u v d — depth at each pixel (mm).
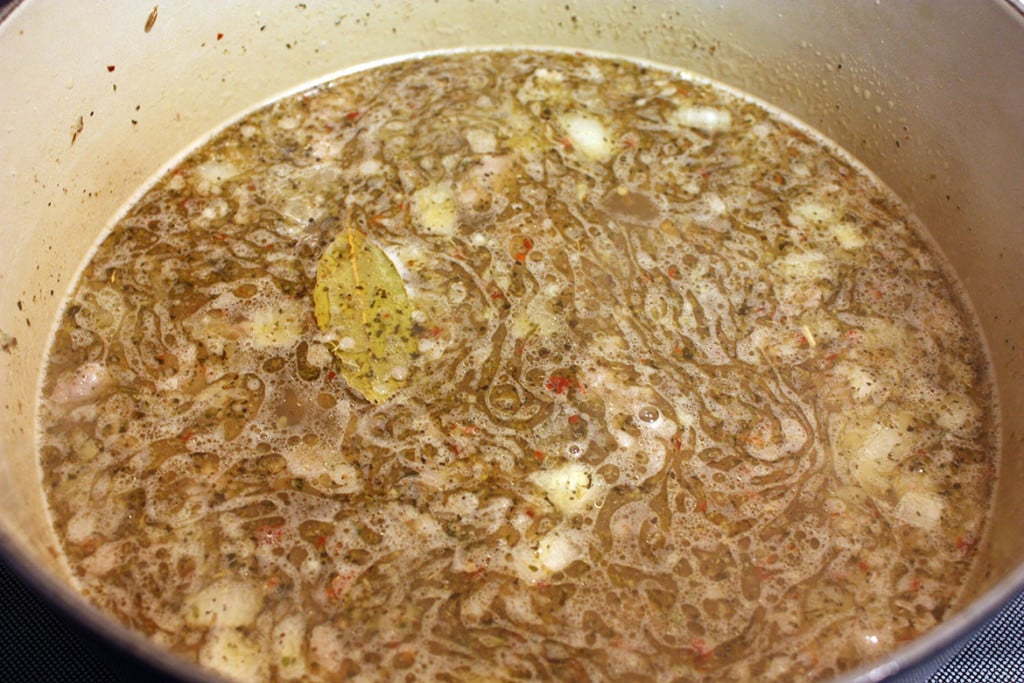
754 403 243
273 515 221
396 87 318
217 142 302
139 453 232
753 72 313
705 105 316
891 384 248
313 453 233
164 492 225
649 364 250
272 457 232
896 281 269
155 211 282
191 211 281
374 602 208
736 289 265
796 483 229
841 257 274
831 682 149
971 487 231
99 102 264
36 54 240
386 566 214
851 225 282
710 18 307
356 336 251
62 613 152
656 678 200
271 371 246
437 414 240
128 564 214
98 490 226
